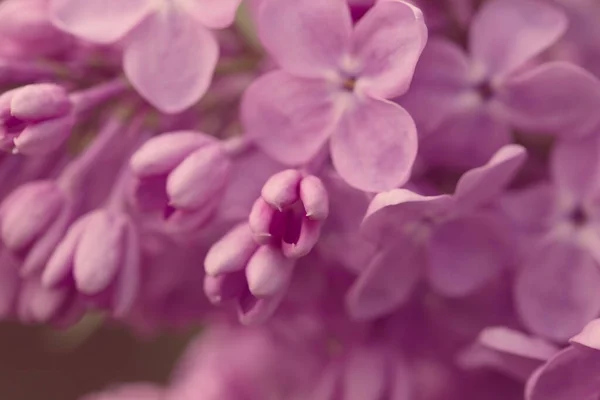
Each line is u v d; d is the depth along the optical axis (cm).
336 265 19
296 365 22
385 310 19
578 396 18
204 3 18
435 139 19
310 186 17
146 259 19
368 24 18
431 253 19
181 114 19
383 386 20
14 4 18
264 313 18
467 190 18
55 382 29
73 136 19
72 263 18
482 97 19
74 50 19
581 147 19
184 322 21
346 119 18
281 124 18
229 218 18
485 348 19
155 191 18
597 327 18
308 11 18
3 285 20
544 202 19
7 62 18
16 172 19
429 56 19
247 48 19
